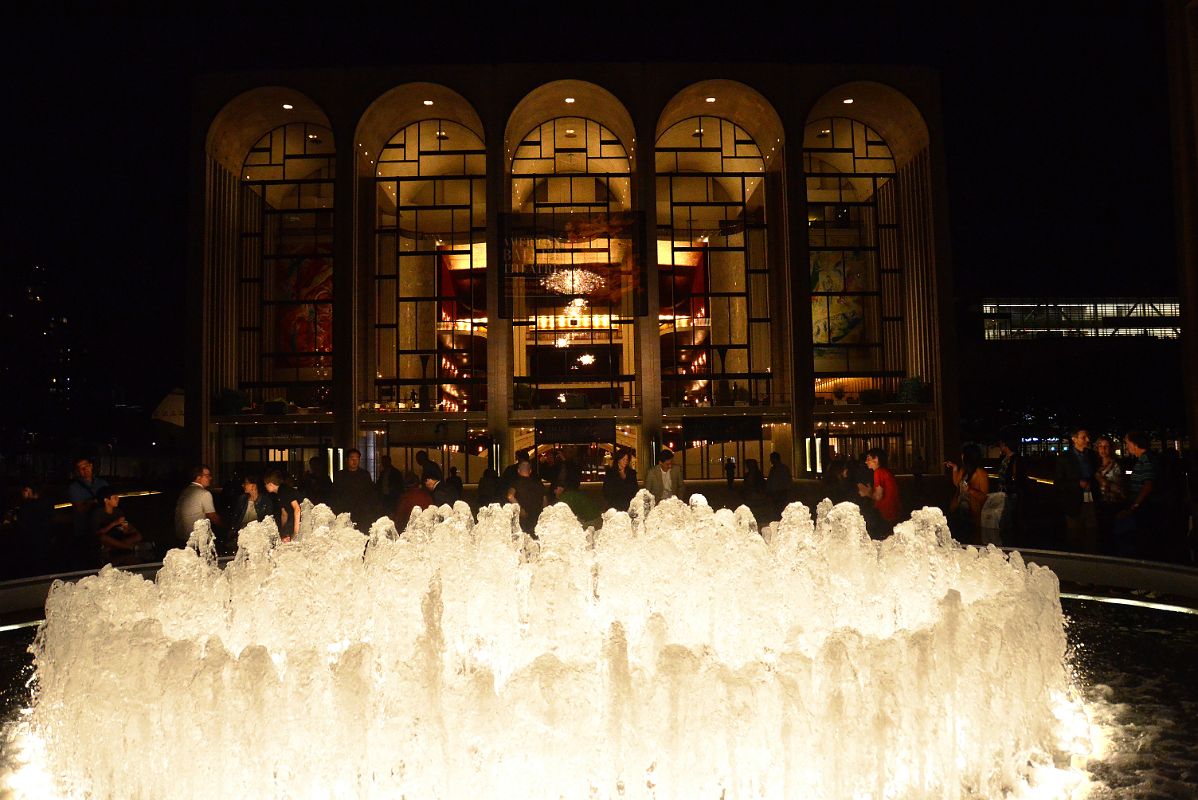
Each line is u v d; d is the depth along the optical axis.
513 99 34.06
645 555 6.32
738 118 36.62
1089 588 8.63
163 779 4.18
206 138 33.66
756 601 5.82
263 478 11.86
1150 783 4.21
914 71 34.72
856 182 36.94
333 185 36.22
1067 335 73.56
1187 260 24.14
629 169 36.41
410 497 11.84
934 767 4.25
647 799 4.08
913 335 35.56
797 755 4.08
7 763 4.73
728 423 34.19
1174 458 14.23
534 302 34.41
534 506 13.33
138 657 4.24
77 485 11.21
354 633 6.14
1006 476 13.09
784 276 35.28
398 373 35.19
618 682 4.10
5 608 8.50
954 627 4.48
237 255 35.88
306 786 4.14
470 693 4.06
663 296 35.62
